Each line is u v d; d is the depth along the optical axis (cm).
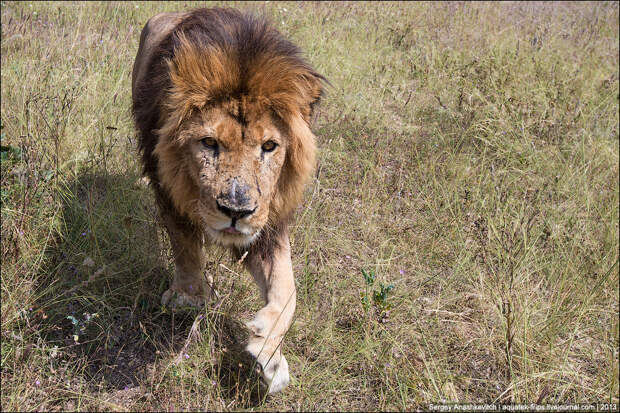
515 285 477
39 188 508
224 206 346
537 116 746
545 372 393
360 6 1116
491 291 464
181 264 431
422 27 1061
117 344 411
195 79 349
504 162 666
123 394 377
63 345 403
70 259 461
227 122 352
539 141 706
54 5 959
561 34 1097
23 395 361
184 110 351
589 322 469
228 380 389
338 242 525
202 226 394
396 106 796
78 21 891
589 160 674
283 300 379
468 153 675
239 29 376
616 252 538
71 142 591
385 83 829
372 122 724
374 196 587
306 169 388
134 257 474
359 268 506
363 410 380
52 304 418
